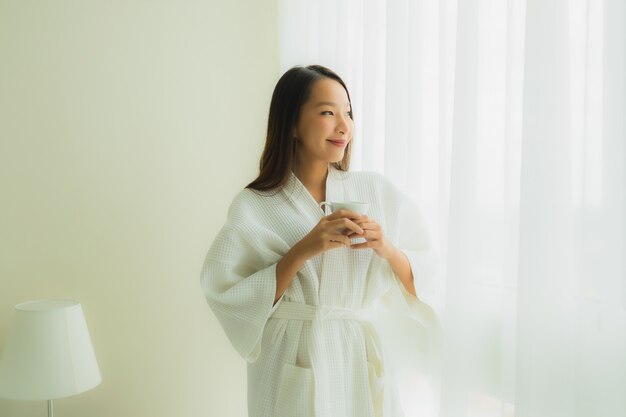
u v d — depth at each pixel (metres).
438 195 1.40
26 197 1.70
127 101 1.83
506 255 1.23
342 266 1.24
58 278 1.74
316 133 1.27
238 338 1.24
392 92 1.50
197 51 1.94
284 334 1.24
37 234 1.72
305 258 1.16
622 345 1.04
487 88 1.27
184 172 1.93
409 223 1.38
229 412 2.01
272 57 2.09
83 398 1.78
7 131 1.68
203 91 1.95
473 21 1.25
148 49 1.86
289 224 1.28
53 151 1.73
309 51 1.89
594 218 1.07
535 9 1.10
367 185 1.37
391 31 1.49
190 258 1.94
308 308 1.23
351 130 1.31
